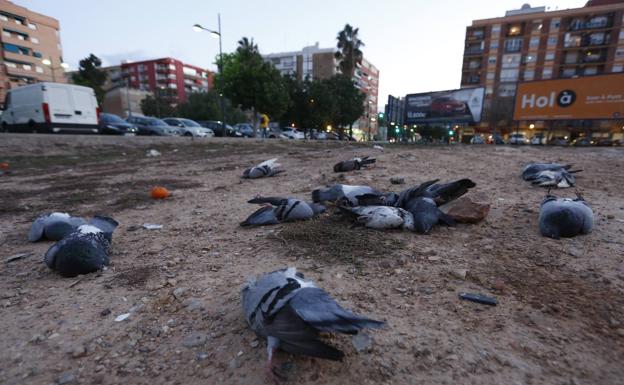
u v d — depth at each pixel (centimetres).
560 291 249
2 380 182
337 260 310
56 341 212
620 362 182
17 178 859
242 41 3547
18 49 5900
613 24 4969
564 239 346
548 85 2416
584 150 1548
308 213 429
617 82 2173
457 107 3175
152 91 8194
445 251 324
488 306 234
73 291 275
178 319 232
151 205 559
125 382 179
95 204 576
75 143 1480
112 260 336
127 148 1542
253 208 515
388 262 302
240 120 6175
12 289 281
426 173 750
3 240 406
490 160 972
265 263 312
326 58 7838
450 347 195
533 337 202
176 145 1705
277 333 171
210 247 361
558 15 5238
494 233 370
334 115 4362
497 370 178
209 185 718
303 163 983
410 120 3428
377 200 438
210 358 193
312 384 172
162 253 351
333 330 153
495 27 5612
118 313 242
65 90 1617
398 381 173
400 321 220
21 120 1678
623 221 397
